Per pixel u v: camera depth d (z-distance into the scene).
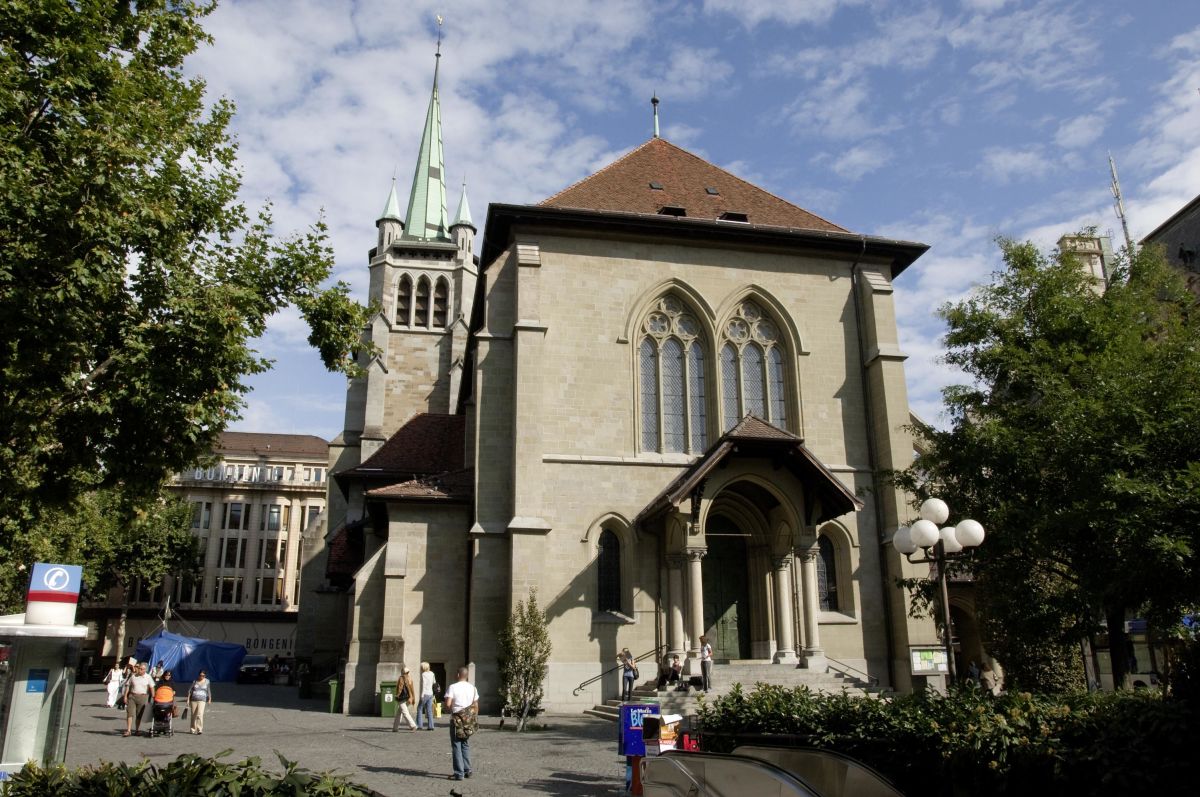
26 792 8.05
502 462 29.23
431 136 69.31
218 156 15.76
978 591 25.62
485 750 19.47
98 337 13.64
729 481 26.55
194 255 15.23
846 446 31.61
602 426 29.72
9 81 12.25
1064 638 20.02
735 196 35.75
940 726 10.69
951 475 22.14
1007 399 22.58
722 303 31.92
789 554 27.78
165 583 92.44
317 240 16.53
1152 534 15.71
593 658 27.44
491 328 30.42
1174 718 8.90
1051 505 19.20
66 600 11.94
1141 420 17.34
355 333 16.80
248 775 7.64
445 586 29.53
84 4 13.29
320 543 54.44
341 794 7.54
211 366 14.13
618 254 31.45
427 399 58.75
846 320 32.97
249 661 67.38
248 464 106.31
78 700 41.94
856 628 29.38
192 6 15.79
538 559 27.33
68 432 14.15
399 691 24.34
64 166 12.67
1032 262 23.14
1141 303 21.98
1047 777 9.50
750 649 29.28
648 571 28.44
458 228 63.88
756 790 7.11
